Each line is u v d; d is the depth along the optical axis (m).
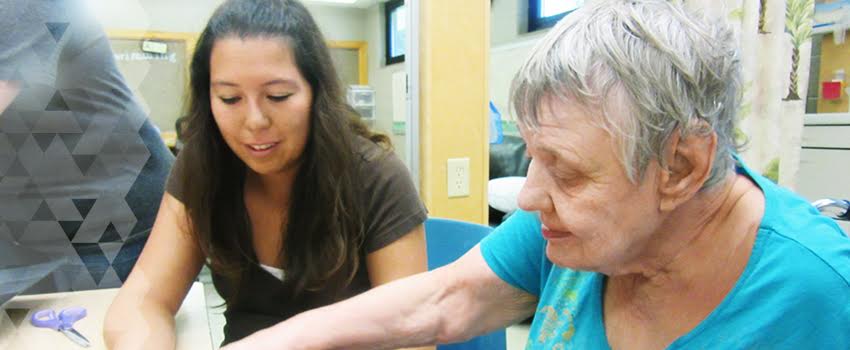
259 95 0.81
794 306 0.49
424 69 1.61
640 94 0.43
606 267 0.52
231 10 0.81
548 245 0.54
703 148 0.46
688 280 0.55
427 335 0.78
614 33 0.44
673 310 0.57
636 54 0.43
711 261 0.53
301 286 0.98
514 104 0.50
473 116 1.68
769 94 1.73
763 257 0.51
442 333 0.79
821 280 0.49
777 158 1.77
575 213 0.48
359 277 1.00
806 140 2.05
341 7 1.97
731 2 1.60
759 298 0.51
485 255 0.80
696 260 0.54
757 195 0.55
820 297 0.48
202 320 0.89
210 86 0.85
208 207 0.96
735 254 0.53
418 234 0.98
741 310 0.52
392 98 1.81
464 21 1.62
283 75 0.81
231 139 0.85
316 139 0.90
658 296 0.58
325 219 0.94
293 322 0.77
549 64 0.46
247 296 1.04
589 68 0.44
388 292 0.79
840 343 0.48
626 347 0.61
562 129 0.46
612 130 0.44
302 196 0.95
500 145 2.09
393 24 1.84
